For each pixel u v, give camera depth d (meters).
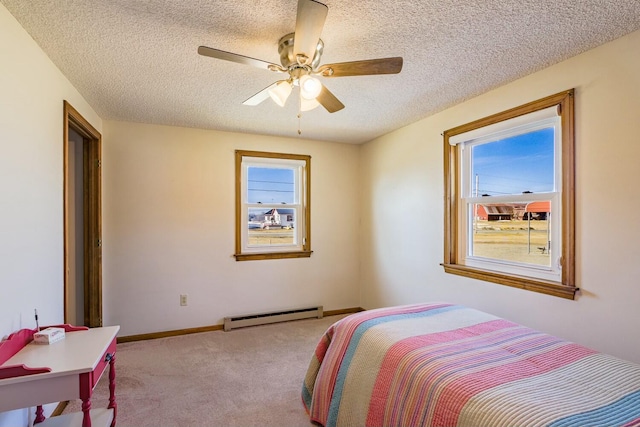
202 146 3.51
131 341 3.20
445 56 1.96
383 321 1.88
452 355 1.44
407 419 1.30
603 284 1.83
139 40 1.75
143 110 2.89
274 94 1.81
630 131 1.72
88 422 1.36
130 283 3.23
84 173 3.00
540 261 2.26
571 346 1.54
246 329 3.57
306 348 3.03
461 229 2.88
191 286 3.46
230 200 3.63
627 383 1.22
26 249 1.64
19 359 1.42
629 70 1.72
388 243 3.72
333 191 4.16
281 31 1.69
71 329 1.77
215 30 1.67
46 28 1.62
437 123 3.01
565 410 1.04
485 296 2.55
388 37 1.75
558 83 2.05
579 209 1.94
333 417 1.67
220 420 1.94
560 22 1.62
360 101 2.70
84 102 2.59
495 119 2.43
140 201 3.27
